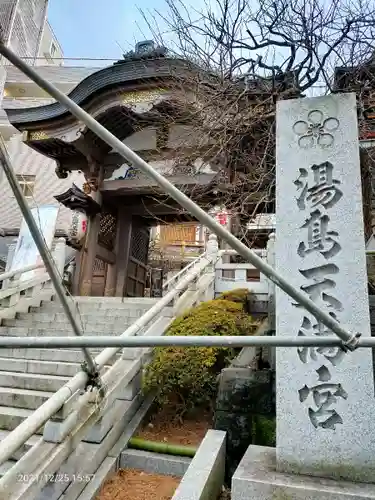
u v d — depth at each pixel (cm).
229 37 643
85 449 390
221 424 402
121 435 443
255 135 676
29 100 2016
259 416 395
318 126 354
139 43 977
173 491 364
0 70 2033
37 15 2397
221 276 856
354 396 291
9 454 269
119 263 1253
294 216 338
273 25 618
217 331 535
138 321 472
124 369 473
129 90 996
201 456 330
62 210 1608
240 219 775
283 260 330
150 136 1134
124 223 1289
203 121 702
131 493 365
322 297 313
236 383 415
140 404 494
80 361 595
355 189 331
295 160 351
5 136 1967
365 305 304
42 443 338
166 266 2012
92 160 1159
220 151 686
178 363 480
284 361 309
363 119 605
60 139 1116
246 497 264
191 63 717
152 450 425
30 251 1017
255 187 663
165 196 1135
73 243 1100
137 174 1150
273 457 318
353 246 319
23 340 202
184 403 494
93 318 760
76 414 364
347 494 248
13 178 216
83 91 1060
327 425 289
